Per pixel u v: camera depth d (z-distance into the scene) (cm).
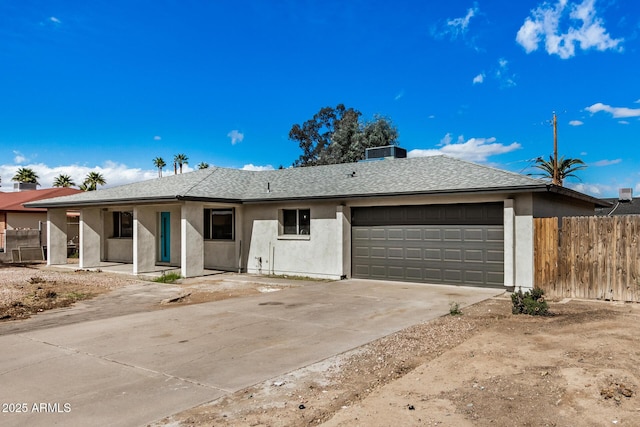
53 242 2042
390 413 431
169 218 1941
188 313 948
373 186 1445
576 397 448
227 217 1770
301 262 1568
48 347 690
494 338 682
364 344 694
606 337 649
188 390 507
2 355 650
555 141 3325
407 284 1341
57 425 421
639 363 530
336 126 4744
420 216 1352
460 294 1143
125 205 1709
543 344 635
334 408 454
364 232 1470
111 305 1061
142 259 1648
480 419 412
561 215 1417
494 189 1140
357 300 1083
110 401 477
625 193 3659
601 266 1037
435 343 686
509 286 1155
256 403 469
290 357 630
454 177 1327
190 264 1555
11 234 2362
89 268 1859
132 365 599
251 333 772
